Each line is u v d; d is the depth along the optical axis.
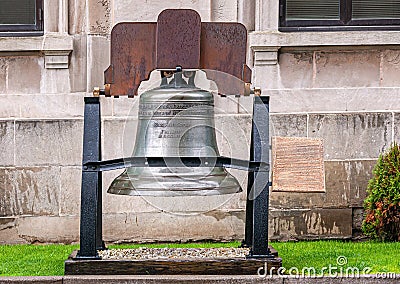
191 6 9.91
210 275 7.53
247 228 8.50
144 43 7.59
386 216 9.51
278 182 7.71
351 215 9.95
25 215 9.82
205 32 7.63
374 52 10.14
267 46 9.95
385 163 9.60
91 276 7.48
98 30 9.99
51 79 9.98
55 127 9.82
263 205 7.64
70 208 9.84
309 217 9.92
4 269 8.12
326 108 10.00
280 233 9.91
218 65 7.64
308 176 7.75
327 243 9.62
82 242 7.61
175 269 7.57
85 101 7.67
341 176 9.94
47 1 9.96
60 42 9.87
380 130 9.98
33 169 9.82
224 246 9.43
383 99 10.06
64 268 7.76
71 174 9.84
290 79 10.08
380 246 9.30
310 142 7.82
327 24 10.21
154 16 9.87
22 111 9.92
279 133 9.89
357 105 10.03
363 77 10.14
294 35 9.98
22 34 10.10
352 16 10.23
